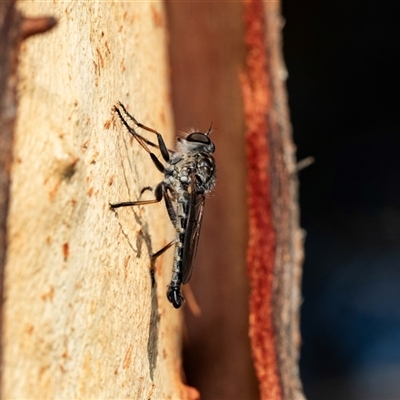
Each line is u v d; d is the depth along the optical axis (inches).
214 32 7.7
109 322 6.1
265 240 7.4
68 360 5.8
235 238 7.5
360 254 10.3
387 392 9.1
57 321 5.7
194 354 7.5
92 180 6.0
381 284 10.1
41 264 5.7
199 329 7.5
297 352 7.5
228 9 7.6
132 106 6.7
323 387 9.3
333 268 10.3
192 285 7.5
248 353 7.4
